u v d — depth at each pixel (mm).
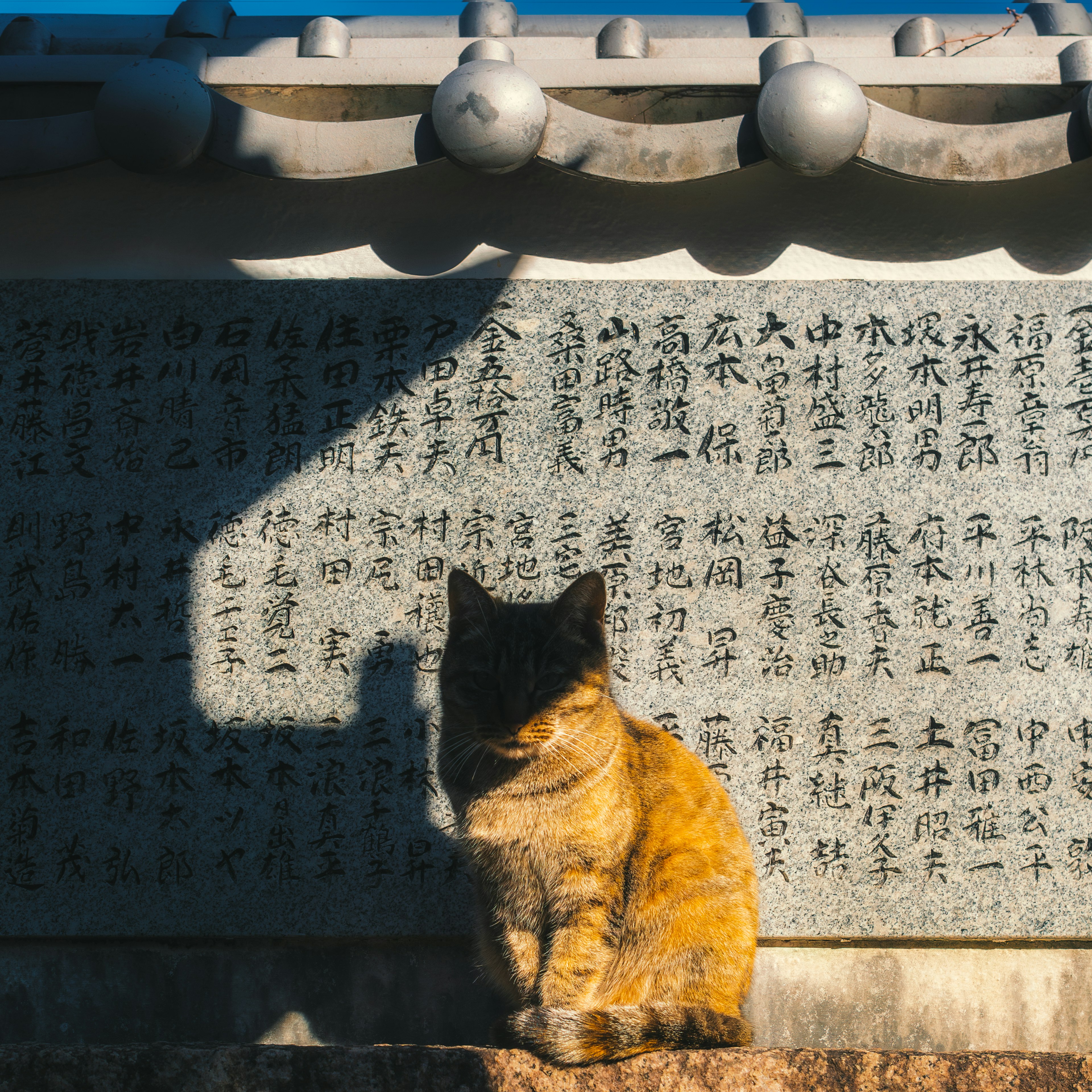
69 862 3377
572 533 3486
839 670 3436
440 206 3619
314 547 3488
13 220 3594
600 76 3344
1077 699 3424
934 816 3402
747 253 3607
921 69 3373
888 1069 2270
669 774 2836
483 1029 3383
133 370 3541
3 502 3482
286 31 3645
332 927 3371
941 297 3557
